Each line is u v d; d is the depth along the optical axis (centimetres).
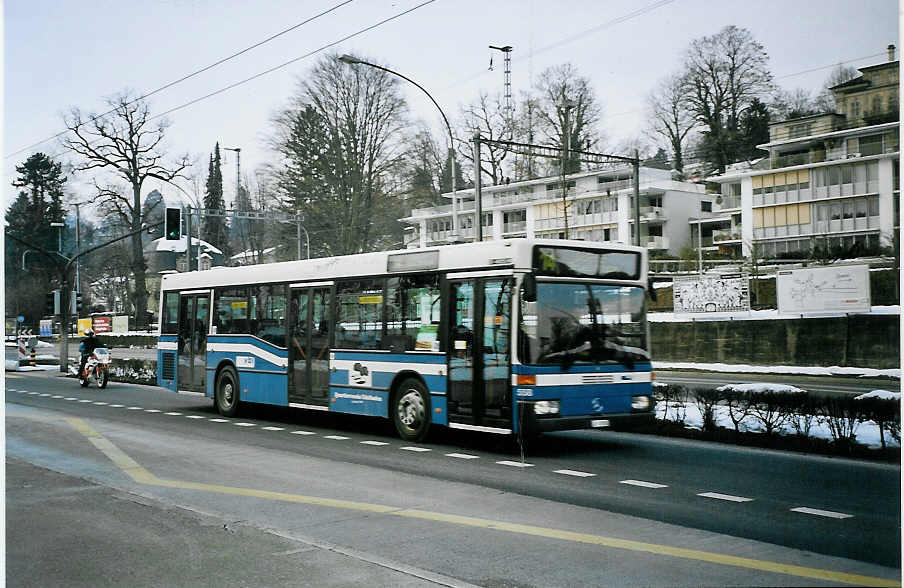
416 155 5488
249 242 7050
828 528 763
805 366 3550
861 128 5675
